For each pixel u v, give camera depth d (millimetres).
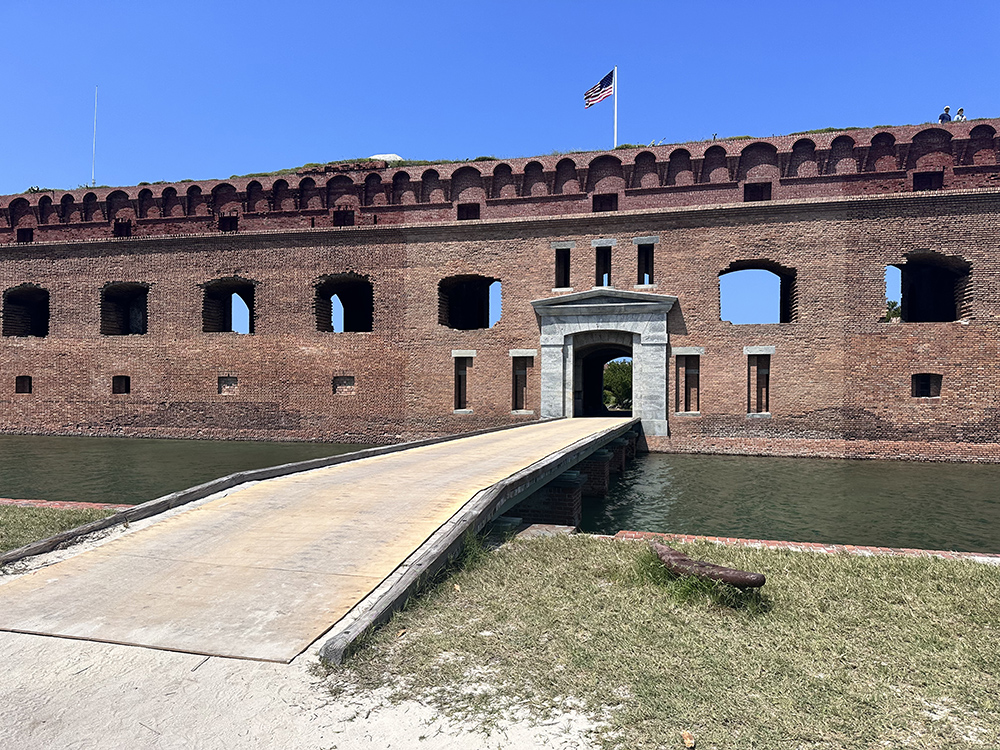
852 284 22281
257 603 4938
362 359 26047
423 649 4312
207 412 27094
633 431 22328
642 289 24094
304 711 3527
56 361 28344
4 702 3588
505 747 3232
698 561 5719
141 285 28172
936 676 4082
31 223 29297
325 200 27109
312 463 10500
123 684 3785
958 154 22234
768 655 4309
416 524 6941
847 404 22203
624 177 24828
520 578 5965
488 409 25047
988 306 21234
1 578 5469
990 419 21109
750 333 23094
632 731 3377
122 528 6816
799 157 23500
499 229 25250
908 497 15430
